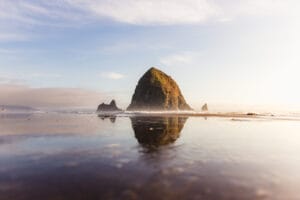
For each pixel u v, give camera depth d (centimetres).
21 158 979
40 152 1101
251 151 1152
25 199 566
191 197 586
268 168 852
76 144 1317
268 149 1209
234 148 1222
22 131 1919
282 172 804
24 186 650
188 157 1005
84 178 717
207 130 2025
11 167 841
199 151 1134
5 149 1176
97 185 658
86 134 1736
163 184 670
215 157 1011
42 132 1853
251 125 2538
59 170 802
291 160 975
